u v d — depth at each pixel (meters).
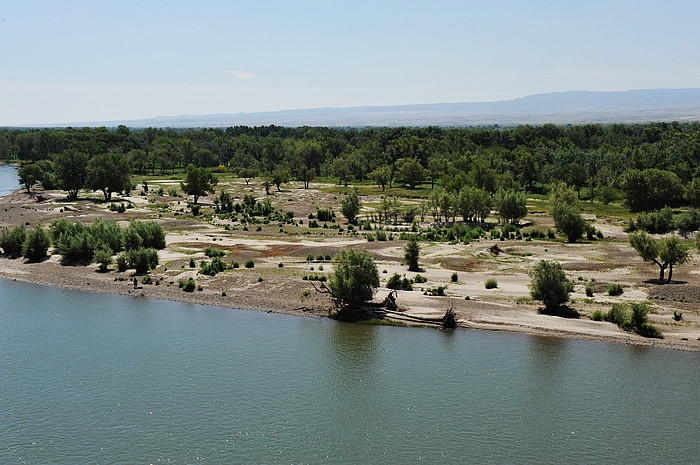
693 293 70.12
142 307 71.50
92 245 96.81
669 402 46.75
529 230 125.44
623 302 69.25
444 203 138.75
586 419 44.47
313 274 83.44
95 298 75.44
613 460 39.41
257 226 132.38
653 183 143.88
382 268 88.25
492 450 40.56
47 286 81.50
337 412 45.53
